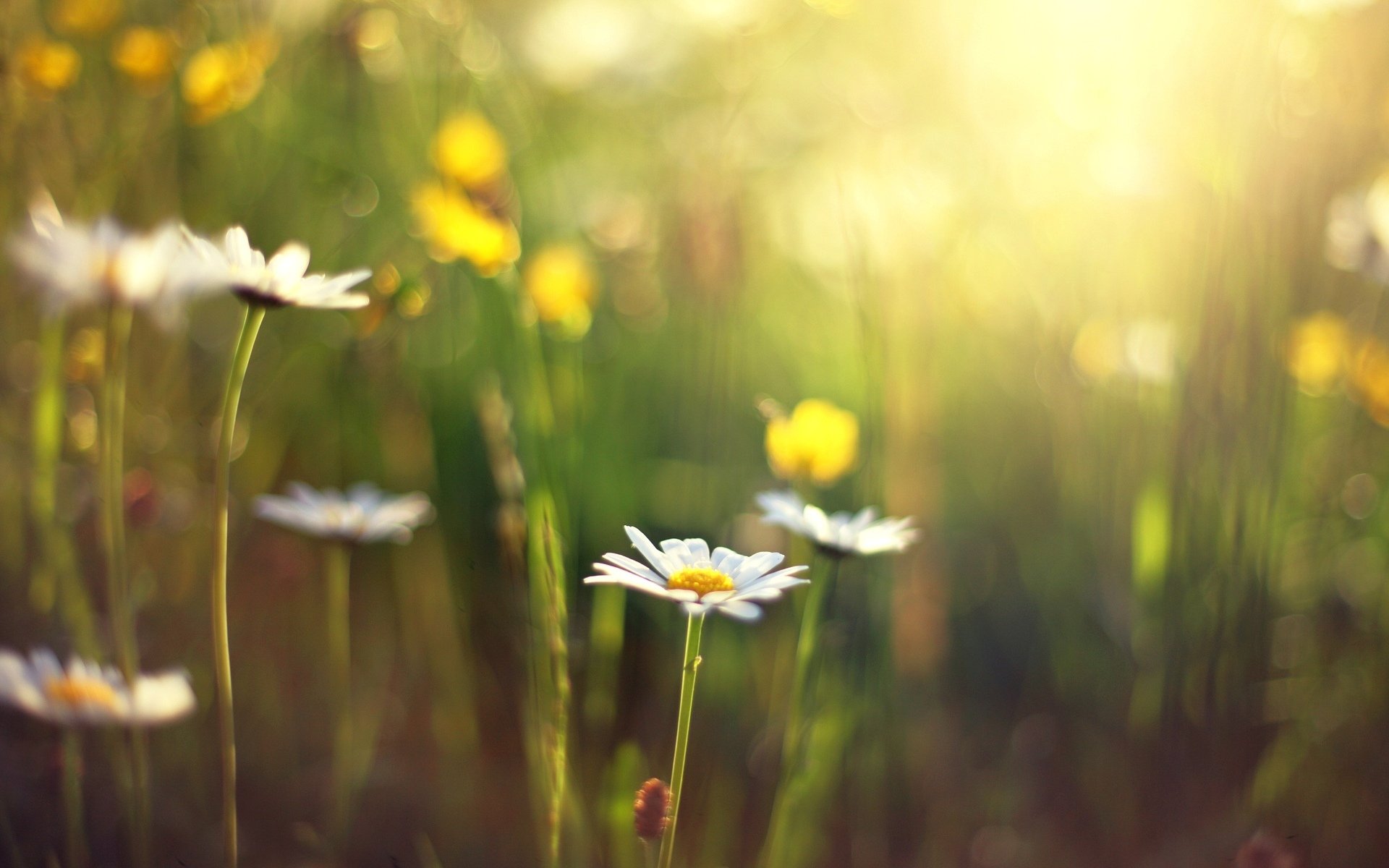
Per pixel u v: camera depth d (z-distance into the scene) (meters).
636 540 0.61
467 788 0.77
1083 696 0.82
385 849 0.75
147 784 0.69
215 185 0.87
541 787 0.69
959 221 0.89
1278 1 0.76
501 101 0.94
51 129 0.80
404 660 0.80
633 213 1.04
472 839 0.76
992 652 0.88
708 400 0.88
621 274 1.03
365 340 0.79
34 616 0.75
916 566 0.84
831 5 0.91
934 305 0.87
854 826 0.77
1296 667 0.81
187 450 0.82
